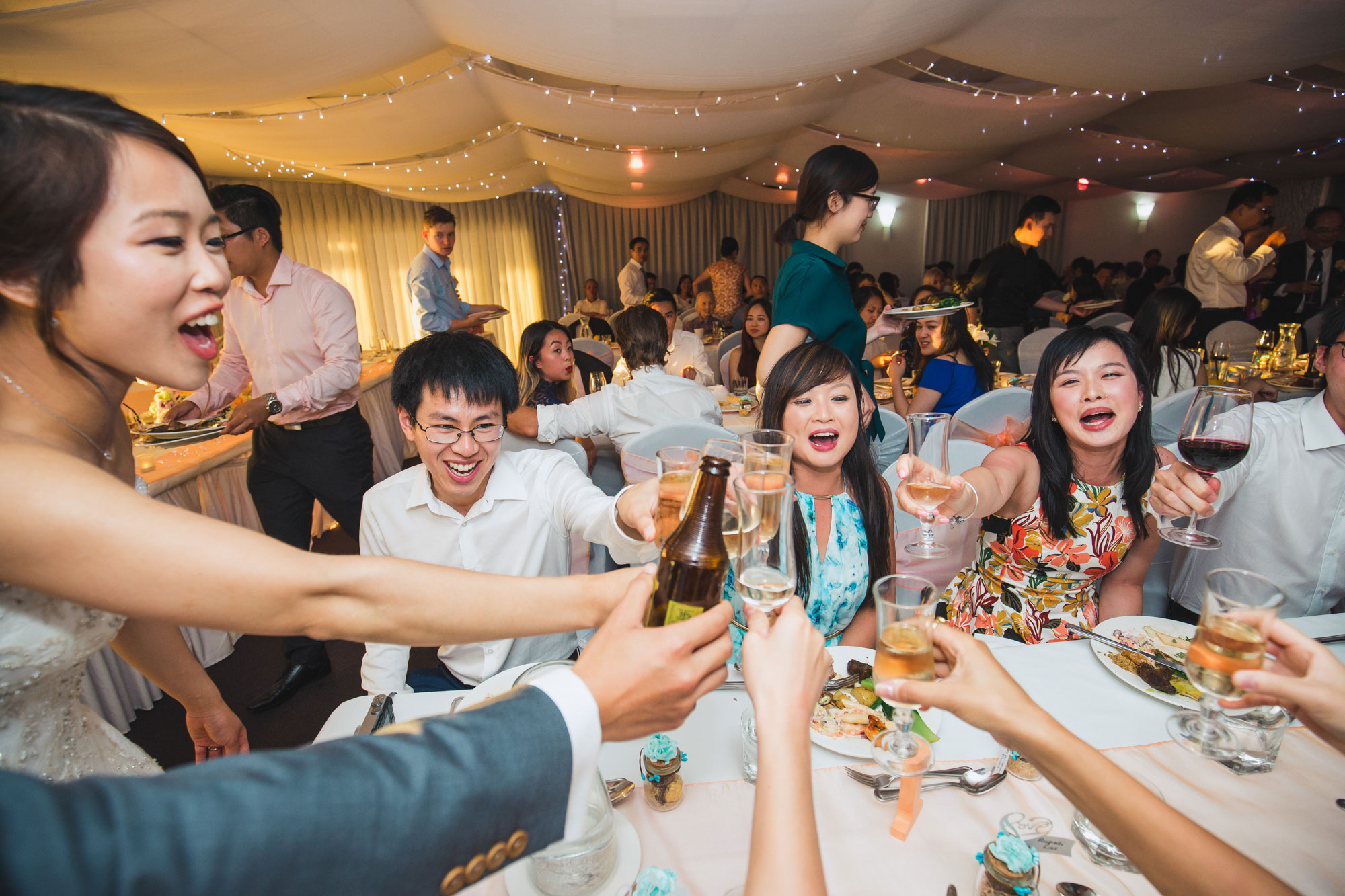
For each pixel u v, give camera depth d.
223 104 3.54
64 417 0.70
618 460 3.13
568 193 10.99
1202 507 1.35
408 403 1.34
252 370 2.74
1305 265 6.73
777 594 0.75
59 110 0.55
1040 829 0.82
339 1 2.96
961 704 0.65
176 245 0.63
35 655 0.74
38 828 0.32
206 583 0.61
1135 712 1.06
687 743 1.01
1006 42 4.16
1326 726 0.63
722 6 3.11
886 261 12.55
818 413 1.45
